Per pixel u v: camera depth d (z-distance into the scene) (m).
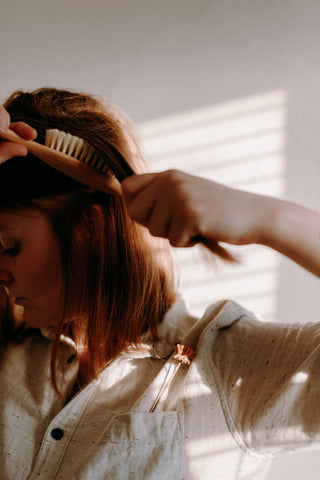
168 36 1.21
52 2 1.28
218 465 0.64
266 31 1.15
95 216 0.68
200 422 0.64
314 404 0.56
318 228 0.42
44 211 0.64
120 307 0.71
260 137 1.18
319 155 1.15
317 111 1.14
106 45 1.25
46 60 1.30
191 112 1.21
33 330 0.79
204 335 0.68
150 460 0.63
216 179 1.21
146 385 0.70
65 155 0.48
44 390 0.73
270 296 1.19
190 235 0.40
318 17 1.13
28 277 0.65
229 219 0.41
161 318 0.75
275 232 0.42
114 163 0.50
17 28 1.31
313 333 0.60
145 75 1.23
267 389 0.61
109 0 1.24
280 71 1.15
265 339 0.65
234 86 1.18
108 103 0.77
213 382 0.65
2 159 0.45
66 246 0.65
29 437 0.70
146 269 0.72
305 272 1.17
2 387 0.74
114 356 0.72
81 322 0.72
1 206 0.63
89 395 0.70
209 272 1.21
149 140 1.24
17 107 0.68
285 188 1.17
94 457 0.64
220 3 1.17
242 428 0.62
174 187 0.40
